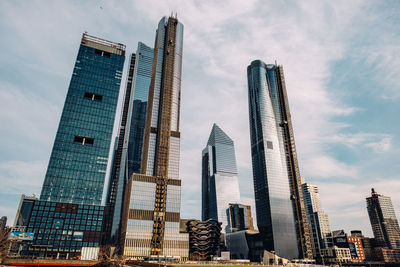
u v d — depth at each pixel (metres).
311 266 141.62
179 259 167.00
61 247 186.50
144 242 174.00
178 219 191.25
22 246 176.50
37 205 193.88
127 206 188.12
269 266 133.62
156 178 199.25
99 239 199.00
